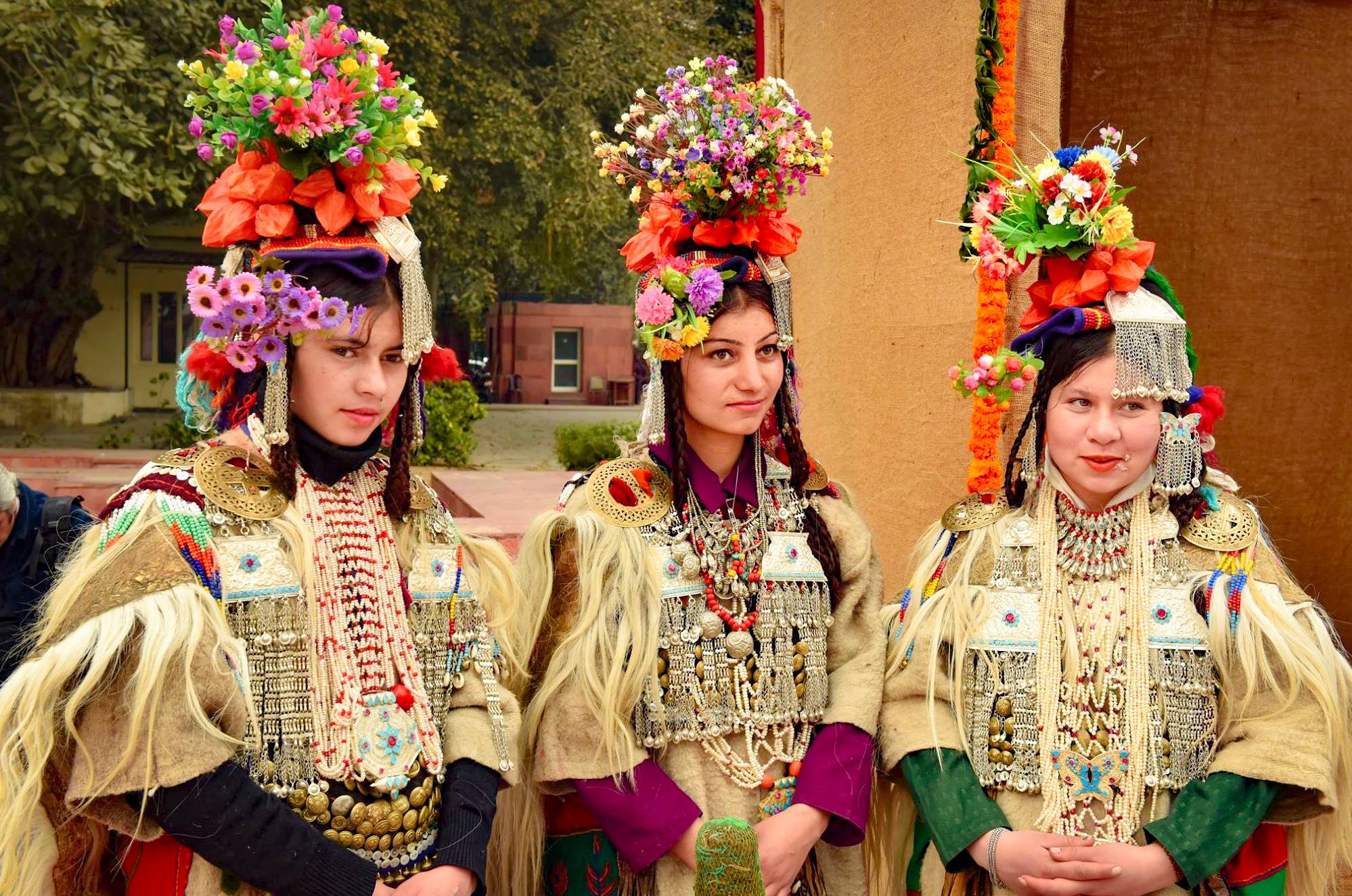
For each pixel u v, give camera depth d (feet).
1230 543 6.41
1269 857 6.27
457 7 49.49
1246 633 6.16
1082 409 6.26
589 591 6.35
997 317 7.93
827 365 12.25
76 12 34.83
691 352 6.44
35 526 10.13
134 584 4.92
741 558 6.55
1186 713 6.18
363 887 5.08
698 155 6.18
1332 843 6.34
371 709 5.40
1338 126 11.93
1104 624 6.36
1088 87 11.84
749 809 6.37
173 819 4.84
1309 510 12.50
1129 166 11.99
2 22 33.14
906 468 10.46
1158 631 6.26
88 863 5.31
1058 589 6.47
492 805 5.69
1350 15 11.76
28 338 57.26
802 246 13.11
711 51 55.26
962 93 9.63
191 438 43.39
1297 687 6.04
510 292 91.04
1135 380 6.10
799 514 6.83
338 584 5.50
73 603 4.99
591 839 6.57
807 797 6.29
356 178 5.31
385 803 5.35
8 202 37.70
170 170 38.93
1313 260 12.16
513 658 6.41
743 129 6.25
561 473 36.91
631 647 6.28
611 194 51.75
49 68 34.94
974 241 6.75
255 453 5.51
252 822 4.92
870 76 10.94
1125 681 6.25
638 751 6.20
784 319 6.56
